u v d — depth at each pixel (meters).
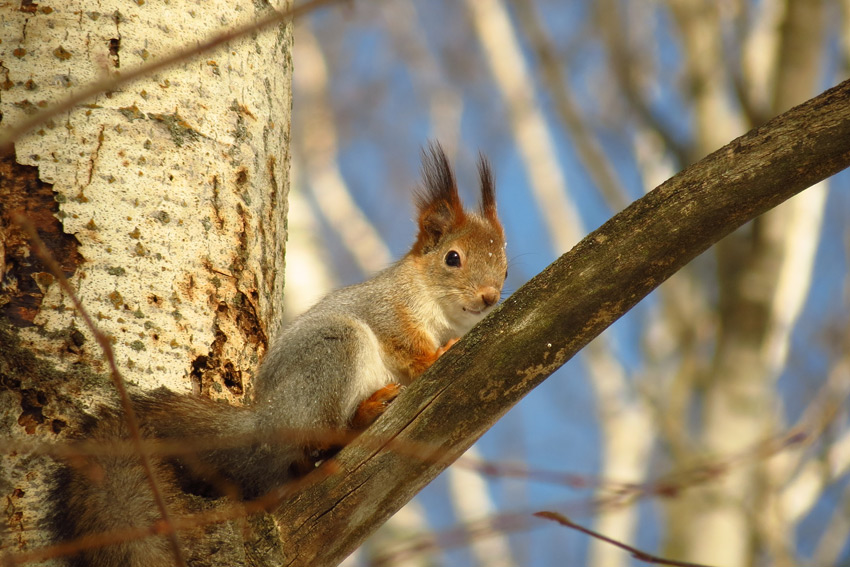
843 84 6.55
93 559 6.56
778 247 7.43
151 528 6.54
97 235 6.58
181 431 6.58
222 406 6.60
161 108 6.60
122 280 6.58
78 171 6.58
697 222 6.56
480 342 6.57
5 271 6.57
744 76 7.45
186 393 6.58
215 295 6.60
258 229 6.62
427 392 6.57
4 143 5.27
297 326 6.73
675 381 7.95
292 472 6.66
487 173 6.92
